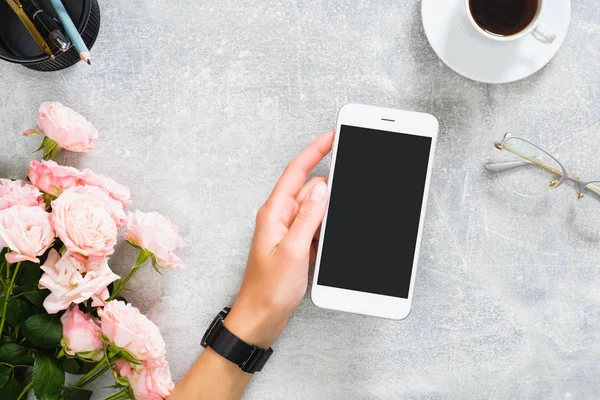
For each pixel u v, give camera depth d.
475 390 0.88
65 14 0.73
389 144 0.77
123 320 0.71
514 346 0.88
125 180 0.89
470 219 0.87
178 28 0.87
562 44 0.84
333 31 0.86
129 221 0.75
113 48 0.87
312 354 0.88
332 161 0.76
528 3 0.75
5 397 0.76
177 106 0.88
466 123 0.86
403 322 0.88
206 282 0.89
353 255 0.78
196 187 0.88
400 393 0.88
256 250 0.79
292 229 0.75
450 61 0.79
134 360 0.72
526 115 0.86
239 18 0.86
